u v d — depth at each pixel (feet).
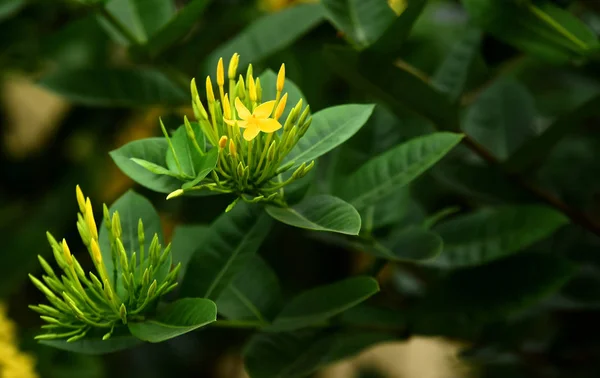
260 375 3.64
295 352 3.68
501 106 4.17
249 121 3.35
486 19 3.82
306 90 4.37
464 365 4.30
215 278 3.55
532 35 3.83
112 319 3.45
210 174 3.48
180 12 3.80
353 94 4.18
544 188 4.09
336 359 3.70
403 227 3.89
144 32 4.00
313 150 3.51
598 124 4.38
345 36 3.82
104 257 3.53
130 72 4.04
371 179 3.60
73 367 4.44
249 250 3.57
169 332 3.43
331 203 3.49
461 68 4.00
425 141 3.59
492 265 3.79
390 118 3.90
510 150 4.13
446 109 3.81
